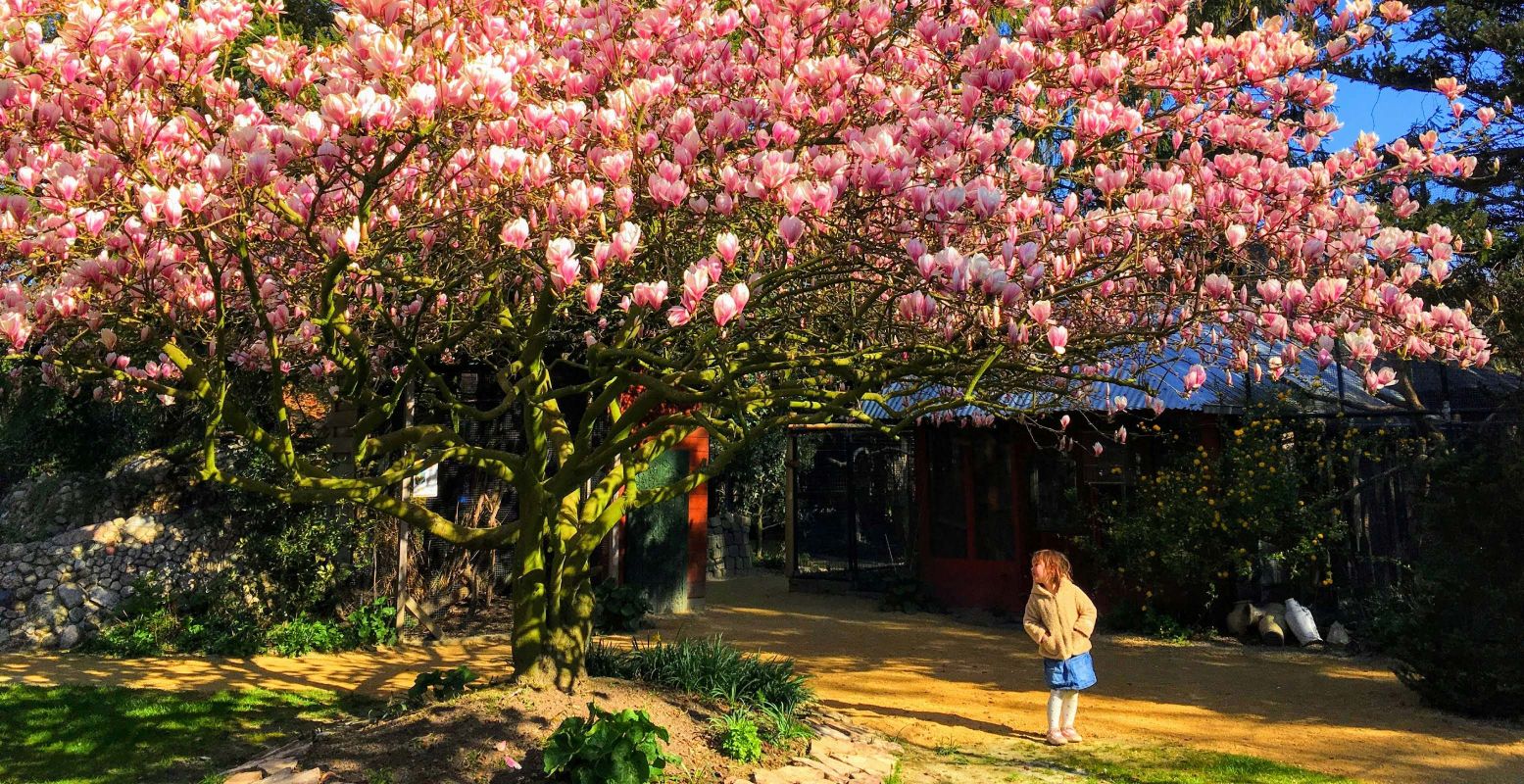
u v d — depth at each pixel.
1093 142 4.75
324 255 4.35
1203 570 10.80
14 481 13.25
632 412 5.54
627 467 6.25
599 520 6.03
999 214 4.64
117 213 4.23
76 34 3.53
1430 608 7.73
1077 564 12.14
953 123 4.37
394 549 10.48
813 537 15.79
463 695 5.79
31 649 9.47
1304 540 10.39
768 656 9.60
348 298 5.52
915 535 13.88
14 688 7.36
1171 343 5.36
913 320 4.41
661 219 4.19
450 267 5.92
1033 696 8.06
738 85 5.58
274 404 4.98
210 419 4.82
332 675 8.43
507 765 4.84
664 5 5.25
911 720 7.12
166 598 9.89
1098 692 8.16
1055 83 4.86
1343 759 6.16
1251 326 4.68
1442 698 7.43
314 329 6.12
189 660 8.99
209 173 3.91
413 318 6.43
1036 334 4.38
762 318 5.30
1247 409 11.03
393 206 5.01
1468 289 11.00
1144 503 11.48
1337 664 9.28
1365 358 4.26
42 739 6.20
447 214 4.70
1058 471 12.38
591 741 4.66
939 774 5.63
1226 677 8.76
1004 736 6.71
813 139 4.78
